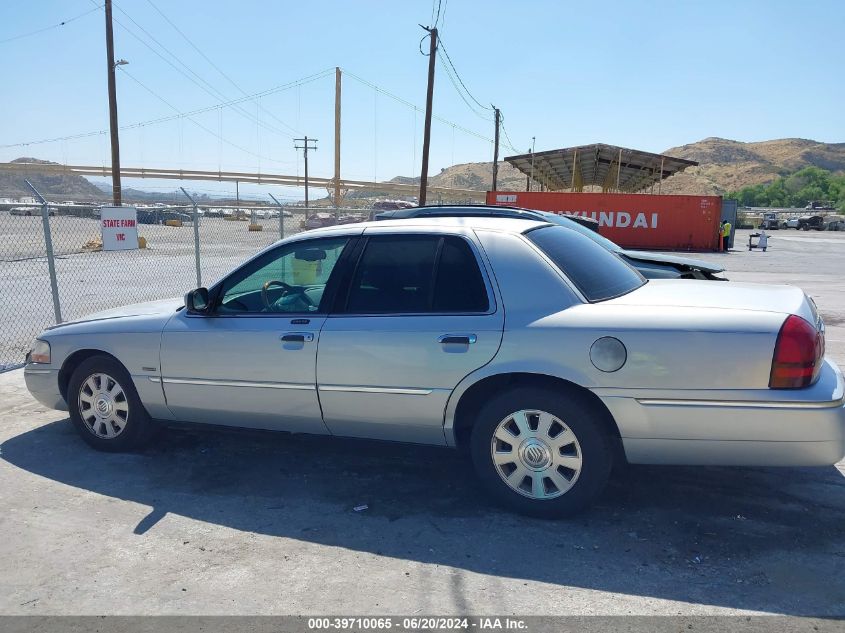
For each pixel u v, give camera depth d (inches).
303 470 188.5
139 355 190.9
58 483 180.7
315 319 172.4
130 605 125.7
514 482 157.8
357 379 166.2
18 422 229.3
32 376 208.1
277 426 180.9
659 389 144.3
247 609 124.3
